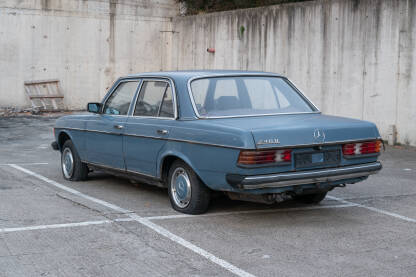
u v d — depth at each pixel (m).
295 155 5.78
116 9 22.47
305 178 5.77
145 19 23.00
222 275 4.54
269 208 6.97
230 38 19.52
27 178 8.99
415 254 5.13
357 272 4.63
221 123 6.04
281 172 5.71
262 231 5.87
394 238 5.66
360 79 14.77
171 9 23.41
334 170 5.97
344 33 15.12
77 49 21.92
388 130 14.14
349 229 6.00
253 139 5.57
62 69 21.72
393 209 7.04
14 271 4.59
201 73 6.83
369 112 14.61
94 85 22.38
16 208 6.77
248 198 6.11
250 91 6.80
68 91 21.91
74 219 6.26
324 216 6.60
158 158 6.73
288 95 7.04
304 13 16.30
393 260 4.95
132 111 7.31
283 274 4.57
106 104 7.88
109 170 7.86
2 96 20.75
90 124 8.02
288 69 16.97
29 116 20.06
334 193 8.07
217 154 5.88
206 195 6.42
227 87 6.71
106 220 6.23
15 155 11.88
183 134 6.32
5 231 5.74
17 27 20.81
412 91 13.57
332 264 4.83
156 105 6.93
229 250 5.19
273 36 17.52
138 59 23.08
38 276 4.49
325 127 5.98
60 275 4.52
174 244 5.36
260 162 5.57
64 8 21.53
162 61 23.48
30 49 21.09
